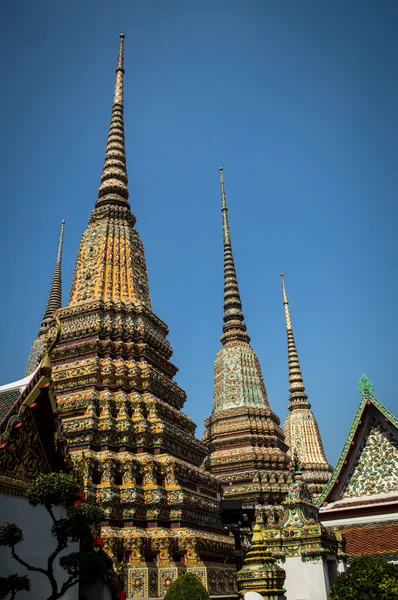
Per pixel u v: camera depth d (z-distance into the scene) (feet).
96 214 120.26
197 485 91.76
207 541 81.61
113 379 92.32
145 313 104.63
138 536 74.18
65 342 99.40
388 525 81.71
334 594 52.31
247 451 136.36
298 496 62.03
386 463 86.48
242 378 149.89
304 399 191.31
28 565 45.32
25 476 52.11
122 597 62.18
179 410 103.96
